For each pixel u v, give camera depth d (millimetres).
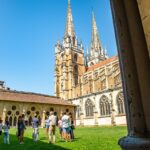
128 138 1816
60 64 85750
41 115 54406
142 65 1875
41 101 55750
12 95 53000
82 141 14750
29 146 12688
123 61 2064
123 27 2115
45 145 12992
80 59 86125
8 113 48594
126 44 2051
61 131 18047
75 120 63375
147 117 1763
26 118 50844
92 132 26969
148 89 1810
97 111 58094
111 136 18484
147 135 1728
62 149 10977
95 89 65375
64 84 78000
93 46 101375
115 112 52719
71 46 84500
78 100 65250
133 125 1843
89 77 73062
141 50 1905
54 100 61844
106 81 61031
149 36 1819
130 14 2047
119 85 55188
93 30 105375
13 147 12438
